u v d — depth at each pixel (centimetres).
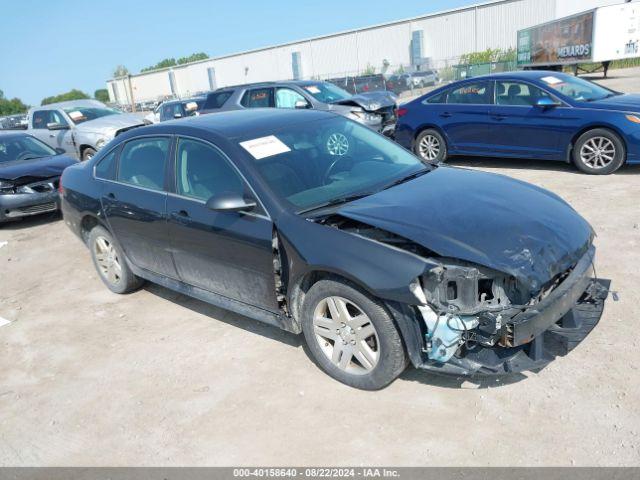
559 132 822
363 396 341
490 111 891
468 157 1055
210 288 432
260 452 305
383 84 2945
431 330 299
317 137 434
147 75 7525
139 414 353
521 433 295
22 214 870
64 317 516
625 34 2317
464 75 3538
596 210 631
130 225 477
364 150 445
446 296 299
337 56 5472
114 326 482
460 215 336
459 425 306
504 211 345
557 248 319
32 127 1457
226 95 1256
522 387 332
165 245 447
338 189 387
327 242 331
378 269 307
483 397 327
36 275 652
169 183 439
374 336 334
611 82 2148
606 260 493
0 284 636
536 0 4150
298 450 303
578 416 302
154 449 319
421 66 4472
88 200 525
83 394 384
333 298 340
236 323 460
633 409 302
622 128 759
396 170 430
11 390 402
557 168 874
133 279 537
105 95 9619
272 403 346
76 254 716
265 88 1192
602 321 394
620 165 780
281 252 358
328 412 330
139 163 476
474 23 4516
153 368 405
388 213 340
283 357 397
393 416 320
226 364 397
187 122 459
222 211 378
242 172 382
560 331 335
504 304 298
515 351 310
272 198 366
